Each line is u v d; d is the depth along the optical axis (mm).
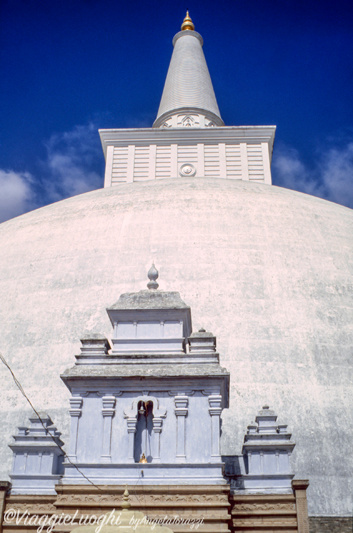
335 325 19484
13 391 18094
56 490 12781
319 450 16469
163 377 13531
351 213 26984
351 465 16312
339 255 22328
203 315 19266
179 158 35906
